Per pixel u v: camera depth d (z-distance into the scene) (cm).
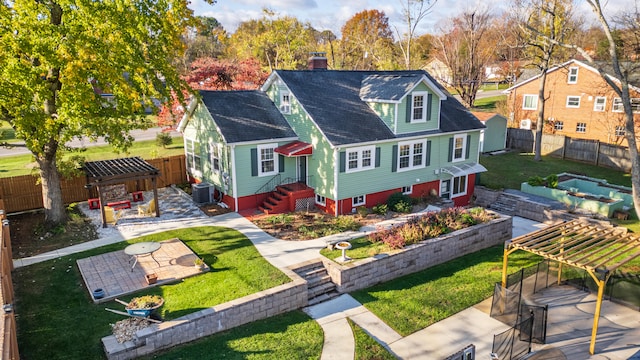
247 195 2281
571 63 3738
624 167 3142
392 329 1323
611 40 1747
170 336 1183
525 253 1892
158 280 1472
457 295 1525
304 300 1444
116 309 1313
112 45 1623
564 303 1481
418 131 2414
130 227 2019
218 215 2198
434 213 2002
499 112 4600
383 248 1714
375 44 5984
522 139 3856
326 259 1620
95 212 2212
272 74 2462
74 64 1494
